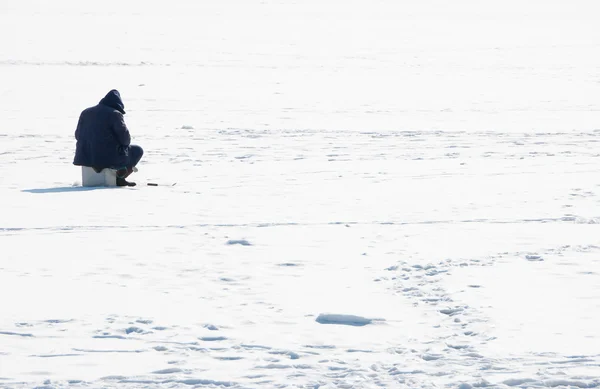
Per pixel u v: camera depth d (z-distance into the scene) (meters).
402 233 37.91
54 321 24.44
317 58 180.25
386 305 26.11
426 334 23.05
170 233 38.41
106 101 53.66
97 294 27.67
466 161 62.94
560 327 23.16
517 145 72.12
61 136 77.00
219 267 31.62
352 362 20.55
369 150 69.19
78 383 19.09
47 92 114.88
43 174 58.19
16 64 156.38
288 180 54.91
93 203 46.84
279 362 20.69
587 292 26.94
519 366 19.89
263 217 42.38
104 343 22.38
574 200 46.44
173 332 23.34
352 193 49.69
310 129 83.00
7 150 68.62
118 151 53.34
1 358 21.09
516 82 138.38
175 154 67.19
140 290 28.22
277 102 107.88
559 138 76.56
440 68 162.75
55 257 33.47
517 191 49.69
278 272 30.80
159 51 192.25
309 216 42.56
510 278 28.92
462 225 39.69
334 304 26.27
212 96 113.75
